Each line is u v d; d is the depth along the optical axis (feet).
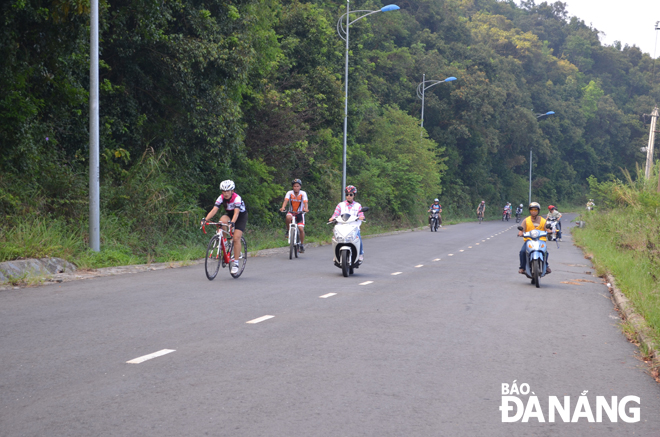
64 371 18.15
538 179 296.71
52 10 44.78
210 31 59.26
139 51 57.06
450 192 213.25
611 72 419.95
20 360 19.29
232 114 63.98
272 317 27.30
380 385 17.42
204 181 70.69
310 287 37.45
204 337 23.02
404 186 141.08
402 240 91.97
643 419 15.26
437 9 231.91
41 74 47.93
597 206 125.59
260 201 76.74
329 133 110.32
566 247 84.02
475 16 344.08
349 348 21.80
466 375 18.72
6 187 44.57
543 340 24.11
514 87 257.14
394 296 34.60
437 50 208.95
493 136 222.48
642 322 26.32
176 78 57.31
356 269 49.52
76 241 44.91
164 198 57.36
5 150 45.91
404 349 21.85
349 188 45.37
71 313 27.27
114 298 31.58
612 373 19.43
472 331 25.39
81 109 53.26
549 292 38.27
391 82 184.03
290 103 83.76
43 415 14.47
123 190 55.26
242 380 17.58
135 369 18.49
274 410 15.10
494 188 254.27
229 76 60.70
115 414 14.60
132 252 50.47
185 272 43.80
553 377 18.80
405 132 154.20
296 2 100.89
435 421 14.65
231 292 34.50
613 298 36.68
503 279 44.50
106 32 54.29
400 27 199.21
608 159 353.72
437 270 49.62
